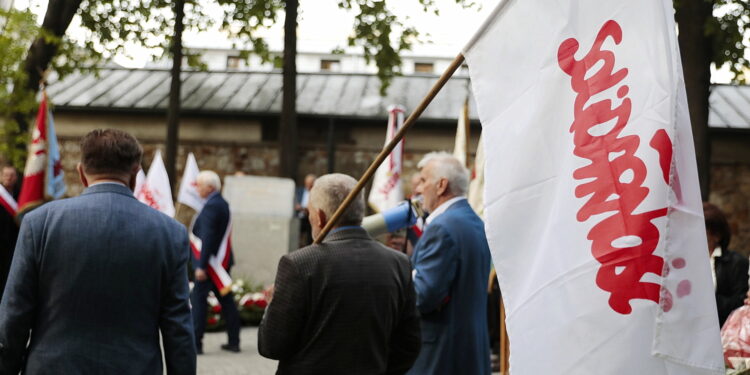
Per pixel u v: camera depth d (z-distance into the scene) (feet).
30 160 28.68
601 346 6.53
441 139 59.21
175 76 53.06
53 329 8.93
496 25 7.70
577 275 6.77
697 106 35.35
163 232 9.57
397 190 33.37
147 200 32.65
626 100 6.83
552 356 6.79
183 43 56.85
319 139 60.64
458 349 12.70
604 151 6.86
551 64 7.34
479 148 24.64
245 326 36.65
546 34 7.41
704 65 35.55
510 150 7.43
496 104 7.60
